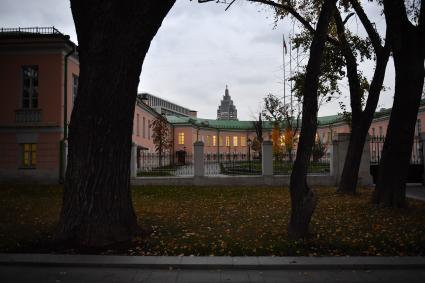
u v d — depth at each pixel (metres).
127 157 8.23
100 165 7.82
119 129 7.98
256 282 5.89
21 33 22.73
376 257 6.83
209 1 12.01
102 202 7.79
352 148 15.75
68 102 23.28
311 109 8.09
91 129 7.80
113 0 7.49
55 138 22.41
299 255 7.06
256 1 14.28
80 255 6.95
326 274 6.25
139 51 7.88
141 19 7.65
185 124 59.97
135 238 7.96
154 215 10.97
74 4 7.80
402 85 11.51
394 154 11.81
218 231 8.82
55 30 22.86
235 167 30.25
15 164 22.48
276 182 20.16
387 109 42.38
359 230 8.80
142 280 5.98
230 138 68.81
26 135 22.48
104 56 7.66
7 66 22.66
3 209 12.08
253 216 10.83
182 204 13.32
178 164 27.81
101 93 7.76
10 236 8.23
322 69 16.31
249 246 7.46
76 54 23.78
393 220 9.98
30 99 22.80
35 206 12.79
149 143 46.47
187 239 8.03
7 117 22.61
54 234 8.02
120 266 6.55
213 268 6.50
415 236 8.16
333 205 12.62
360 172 19.28
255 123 52.00
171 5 7.96
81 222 7.70
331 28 15.81
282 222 9.86
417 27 11.21
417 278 6.04
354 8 14.30
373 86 15.01
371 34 14.55
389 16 11.33
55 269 6.48
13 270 6.41
